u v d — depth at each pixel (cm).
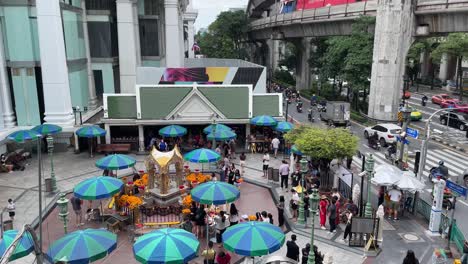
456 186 1711
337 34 5425
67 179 2494
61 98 3100
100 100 4144
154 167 2066
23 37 3055
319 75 6372
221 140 2795
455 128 4166
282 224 1880
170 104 3136
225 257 1388
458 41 5681
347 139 2222
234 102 3184
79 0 3778
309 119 4475
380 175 1977
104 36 4003
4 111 3078
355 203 2019
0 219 1841
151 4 4462
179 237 1215
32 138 2628
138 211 1830
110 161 2067
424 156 2164
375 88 4444
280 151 3153
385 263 1581
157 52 4606
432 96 6331
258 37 9294
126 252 1645
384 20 4256
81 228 1836
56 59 3047
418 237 1797
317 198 1355
